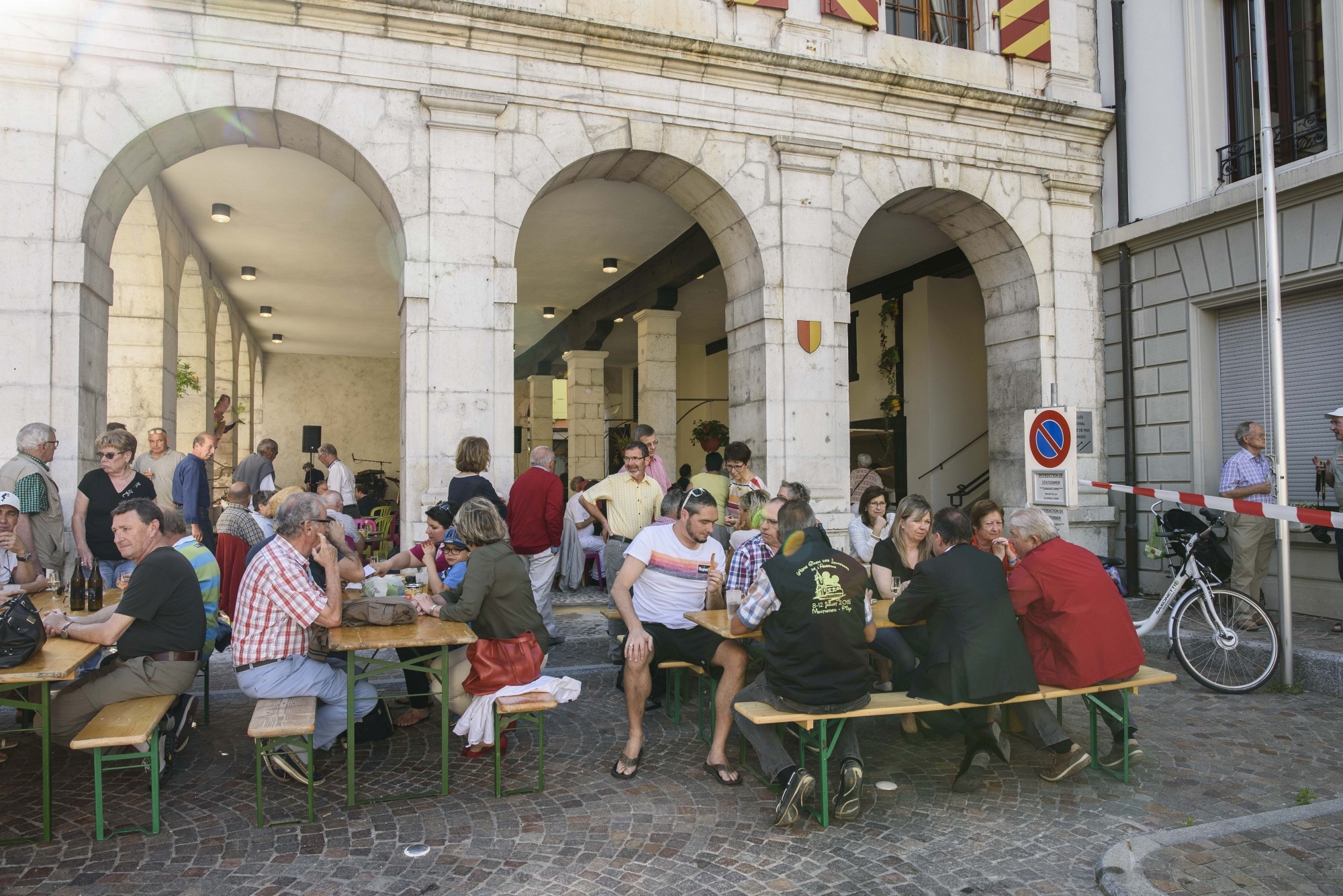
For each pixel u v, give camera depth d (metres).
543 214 10.23
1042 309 9.33
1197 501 6.06
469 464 6.33
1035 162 9.33
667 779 4.25
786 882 3.20
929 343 12.80
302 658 4.18
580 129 7.61
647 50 7.73
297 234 11.05
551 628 6.95
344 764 4.46
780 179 8.30
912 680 4.14
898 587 5.19
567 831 3.64
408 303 7.12
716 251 8.99
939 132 8.91
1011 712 4.90
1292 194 7.63
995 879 3.22
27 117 6.28
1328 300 7.62
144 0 6.50
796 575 3.78
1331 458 7.00
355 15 6.93
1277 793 4.05
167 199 9.38
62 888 3.12
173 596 4.06
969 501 12.98
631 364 21.72
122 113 6.47
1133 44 9.36
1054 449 6.20
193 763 4.46
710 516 4.66
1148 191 9.18
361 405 21.12
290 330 17.84
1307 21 7.82
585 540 9.02
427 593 5.44
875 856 3.41
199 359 11.62
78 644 3.92
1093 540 9.29
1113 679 4.12
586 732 5.00
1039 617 4.23
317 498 4.22
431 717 5.32
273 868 3.29
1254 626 5.88
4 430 6.17
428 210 7.17
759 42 8.25
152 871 3.26
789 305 8.30
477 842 3.53
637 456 6.58
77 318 6.35
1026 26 9.23
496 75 7.36
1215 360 8.67
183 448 11.53
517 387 23.48
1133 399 9.27
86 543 5.91
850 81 8.45
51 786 4.11
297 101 6.84
